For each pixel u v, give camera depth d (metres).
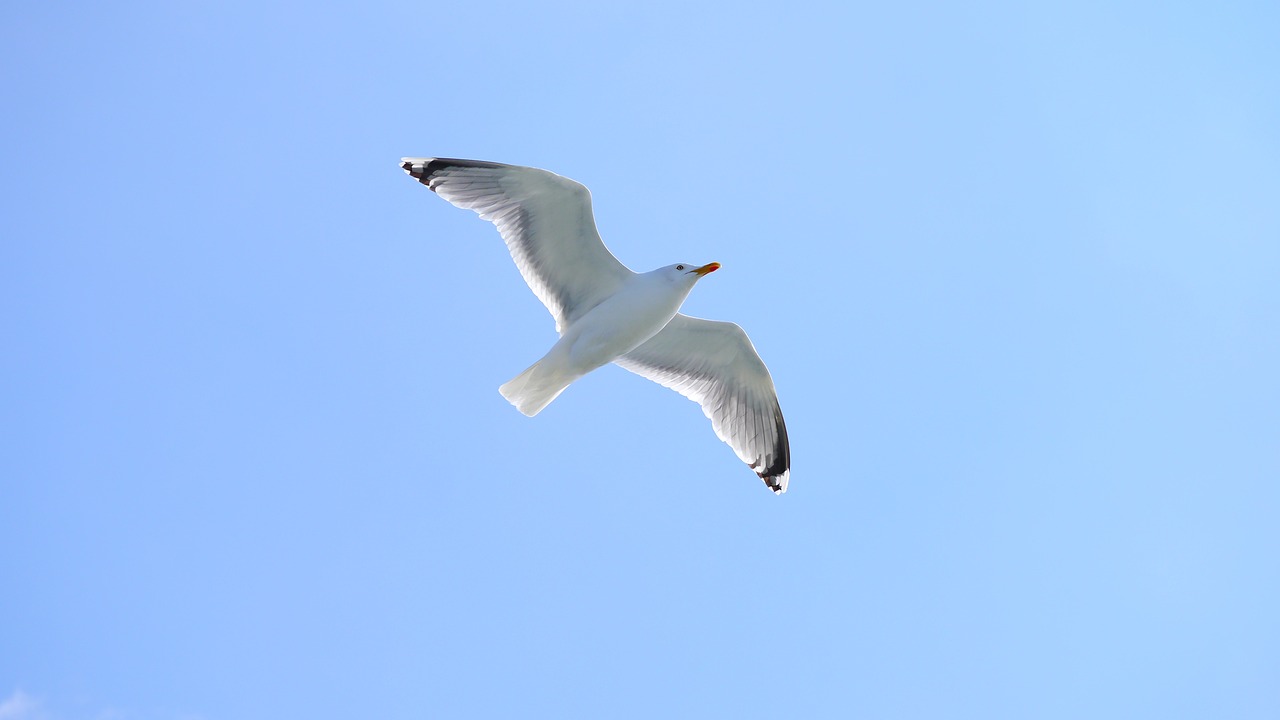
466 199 14.23
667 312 14.34
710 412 16.34
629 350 14.59
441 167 14.12
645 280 14.34
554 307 14.73
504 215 14.27
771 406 16.44
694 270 14.37
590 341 14.15
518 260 14.46
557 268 14.56
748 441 16.59
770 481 16.80
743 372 16.11
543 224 14.20
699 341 15.76
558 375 14.35
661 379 16.14
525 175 13.78
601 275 14.55
